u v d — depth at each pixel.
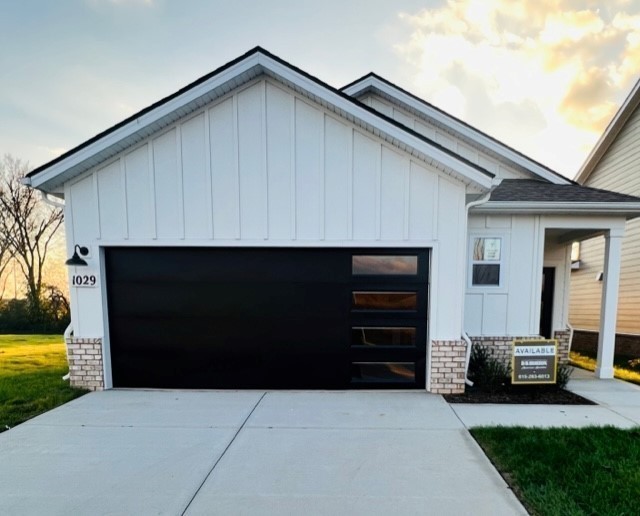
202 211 5.47
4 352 9.52
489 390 5.43
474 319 6.62
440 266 5.37
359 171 5.36
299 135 5.37
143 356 5.68
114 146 5.28
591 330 11.51
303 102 5.34
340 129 5.34
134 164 5.44
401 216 5.38
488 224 6.57
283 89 5.34
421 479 3.02
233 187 5.44
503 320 6.61
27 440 3.82
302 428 4.09
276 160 5.41
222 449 3.58
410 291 5.52
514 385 5.33
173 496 2.79
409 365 5.58
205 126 5.39
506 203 6.18
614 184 11.29
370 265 5.55
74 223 5.50
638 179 10.27
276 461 3.34
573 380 6.17
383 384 5.57
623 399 5.11
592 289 11.66
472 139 7.95
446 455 3.43
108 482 3.00
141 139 5.41
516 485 2.91
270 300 5.62
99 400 5.09
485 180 5.03
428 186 5.33
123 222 5.50
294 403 4.95
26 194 18.12
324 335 5.60
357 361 5.59
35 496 2.81
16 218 18.11
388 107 8.11
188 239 5.49
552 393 5.37
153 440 3.80
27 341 12.78
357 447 3.61
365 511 2.59
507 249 6.57
